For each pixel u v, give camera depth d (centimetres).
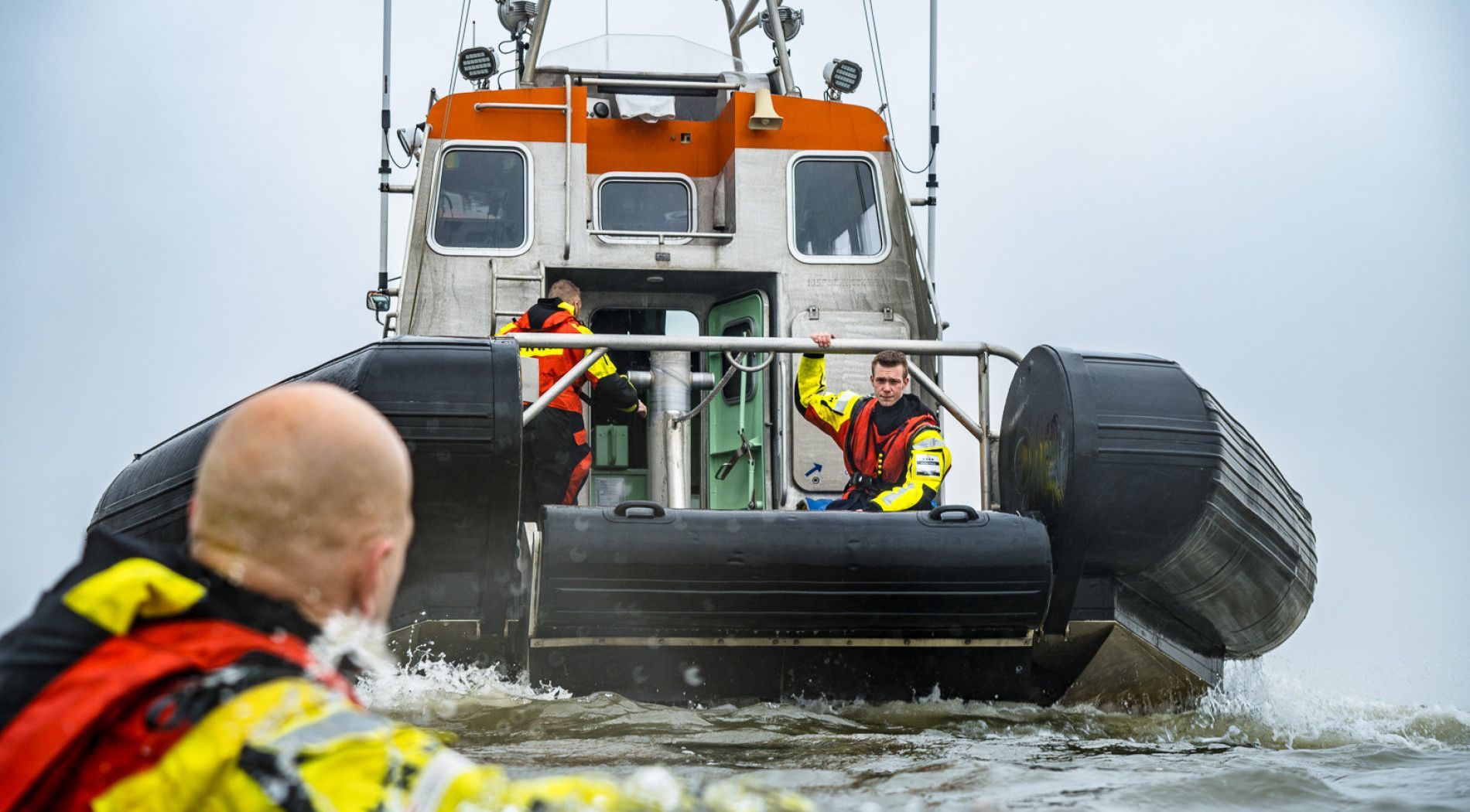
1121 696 456
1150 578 436
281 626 115
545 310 556
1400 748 341
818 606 389
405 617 388
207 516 119
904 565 389
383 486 121
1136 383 425
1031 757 319
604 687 397
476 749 321
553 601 374
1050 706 444
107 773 106
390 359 385
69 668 109
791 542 385
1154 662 446
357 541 120
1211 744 368
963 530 397
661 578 378
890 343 484
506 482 380
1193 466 417
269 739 105
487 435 378
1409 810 247
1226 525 429
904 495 488
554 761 302
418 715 367
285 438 118
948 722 391
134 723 107
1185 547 426
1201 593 445
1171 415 421
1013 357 489
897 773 286
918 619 397
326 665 117
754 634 397
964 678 422
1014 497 461
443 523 382
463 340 395
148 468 453
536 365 453
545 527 377
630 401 566
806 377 537
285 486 118
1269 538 448
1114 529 418
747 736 347
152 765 106
